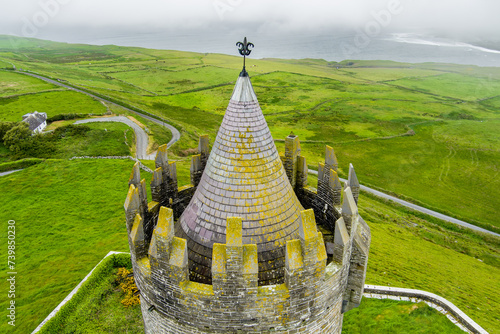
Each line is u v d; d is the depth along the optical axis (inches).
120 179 3270.2
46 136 4350.4
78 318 1453.0
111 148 4288.9
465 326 1437.0
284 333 519.5
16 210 2701.8
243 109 541.6
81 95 6382.9
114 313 1494.8
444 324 1444.4
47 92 6343.5
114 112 5812.0
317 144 5472.4
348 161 4896.7
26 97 5974.4
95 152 4190.5
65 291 1756.9
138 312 1499.8
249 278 469.1
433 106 7524.6
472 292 2133.4
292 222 566.6
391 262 2295.8
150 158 4207.7
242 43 533.3
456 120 6638.8
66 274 1913.1
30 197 2910.9
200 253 550.6
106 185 3144.7
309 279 490.3
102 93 6825.8
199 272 545.6
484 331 1389.0
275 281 536.7
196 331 523.5
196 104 7504.9
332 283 530.6
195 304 499.8
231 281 472.4
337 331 634.2
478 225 3501.5
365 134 5974.4
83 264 2007.9
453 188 4232.3
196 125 6092.5
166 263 492.1
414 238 3061.0
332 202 708.0
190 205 600.1
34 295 1736.0
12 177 3265.3
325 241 693.3
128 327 1425.9
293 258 471.8
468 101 7829.7
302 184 800.3
